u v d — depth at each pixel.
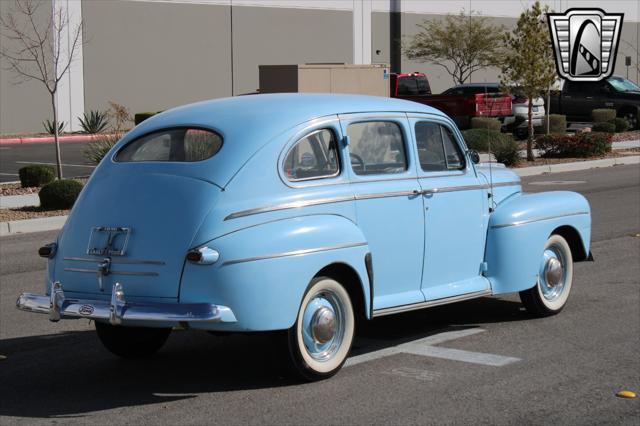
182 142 7.36
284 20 46.16
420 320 9.47
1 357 8.44
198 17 43.34
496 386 7.21
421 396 6.97
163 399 7.04
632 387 7.17
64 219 17.58
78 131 39.84
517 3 54.16
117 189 7.24
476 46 47.28
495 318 9.49
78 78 39.97
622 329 8.97
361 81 25.42
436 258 8.33
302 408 6.72
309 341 7.22
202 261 6.62
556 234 9.46
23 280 12.25
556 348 8.30
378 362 7.90
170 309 6.66
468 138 25.84
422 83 37.19
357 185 7.62
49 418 6.66
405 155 8.14
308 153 7.38
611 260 12.70
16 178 24.83
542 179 23.81
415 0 50.38
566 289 9.62
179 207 6.90
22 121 38.62
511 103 33.62
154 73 42.25
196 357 8.29
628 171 25.58
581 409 6.67
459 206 8.53
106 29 40.56
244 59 45.00
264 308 6.75
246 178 6.98
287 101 7.69
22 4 37.84
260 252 6.75
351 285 7.52
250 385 7.33
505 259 8.85
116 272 6.97
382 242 7.79
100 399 7.10
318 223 7.16
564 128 35.50
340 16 48.12
